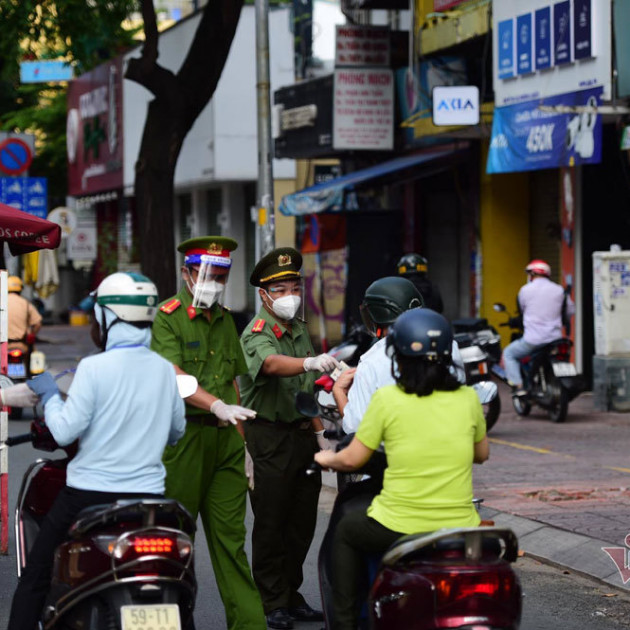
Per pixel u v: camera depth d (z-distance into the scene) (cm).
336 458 692
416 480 667
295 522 975
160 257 2481
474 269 2828
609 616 974
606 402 2158
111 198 5034
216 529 856
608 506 1324
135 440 711
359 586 717
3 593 1037
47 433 786
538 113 2202
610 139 2419
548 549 1170
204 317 855
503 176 2750
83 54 2694
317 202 2953
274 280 929
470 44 2552
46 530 720
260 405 948
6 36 2603
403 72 2944
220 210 4222
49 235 1202
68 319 5944
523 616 975
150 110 2488
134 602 677
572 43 2094
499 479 1512
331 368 881
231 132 3788
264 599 952
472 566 629
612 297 2142
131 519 691
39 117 5794
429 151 3031
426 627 627
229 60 3759
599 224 2477
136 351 722
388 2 3084
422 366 672
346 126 2977
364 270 3172
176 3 6106
